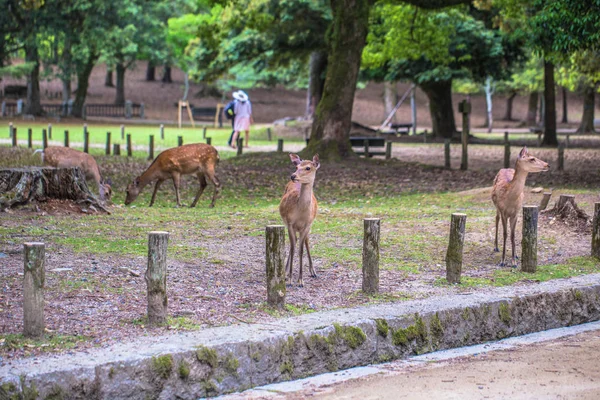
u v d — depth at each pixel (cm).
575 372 659
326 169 2130
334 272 928
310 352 682
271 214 1373
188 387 616
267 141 3600
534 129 4641
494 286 875
